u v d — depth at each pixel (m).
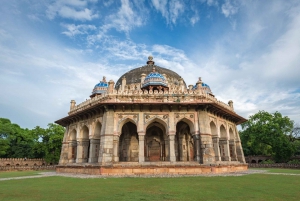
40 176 15.42
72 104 22.98
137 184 9.56
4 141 36.47
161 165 15.03
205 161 15.76
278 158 34.53
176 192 7.47
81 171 16.81
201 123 16.61
